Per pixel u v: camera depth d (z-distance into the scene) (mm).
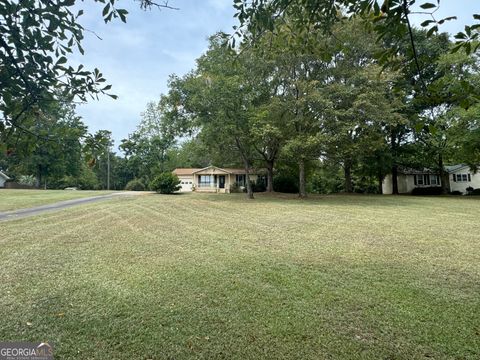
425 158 22906
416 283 3809
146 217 9672
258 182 27922
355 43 15031
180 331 2676
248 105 16922
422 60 2094
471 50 1909
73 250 5402
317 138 14703
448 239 6324
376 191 30453
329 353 2348
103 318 2904
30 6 1613
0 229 7375
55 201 14656
